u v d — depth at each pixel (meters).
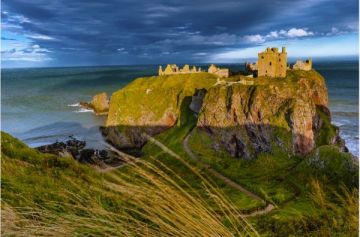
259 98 101.88
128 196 5.10
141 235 4.88
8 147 26.02
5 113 186.00
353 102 195.62
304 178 74.44
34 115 179.62
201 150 108.56
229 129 105.75
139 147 138.75
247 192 77.19
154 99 143.62
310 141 96.31
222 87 113.94
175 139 118.75
